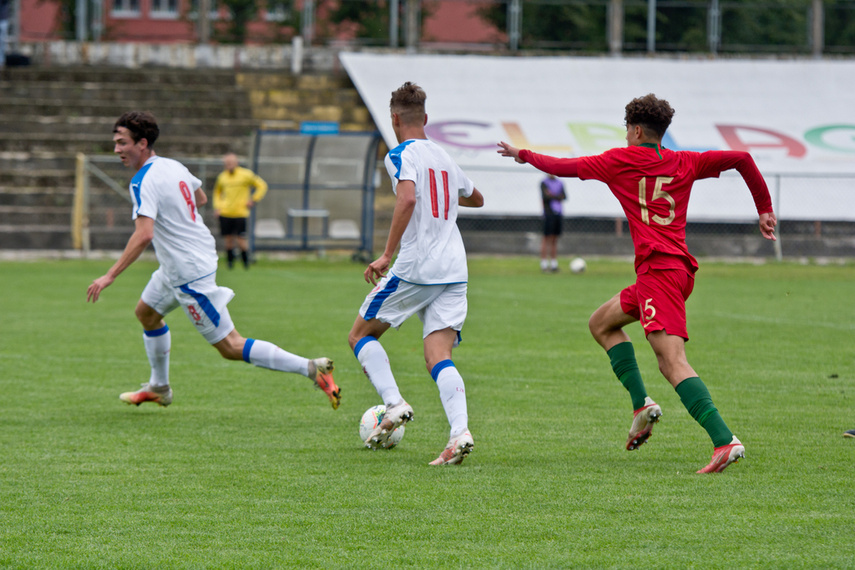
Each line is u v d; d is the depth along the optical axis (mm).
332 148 73500
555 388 24672
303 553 11766
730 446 15594
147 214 19500
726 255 85125
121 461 16828
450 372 16797
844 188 85438
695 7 104688
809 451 17516
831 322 39750
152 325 21188
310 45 103250
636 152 16438
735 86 95562
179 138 89000
